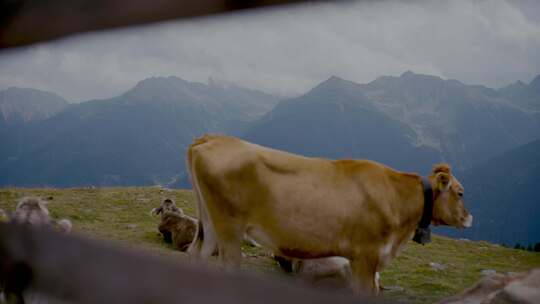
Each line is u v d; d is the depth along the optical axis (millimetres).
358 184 5582
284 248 5520
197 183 5570
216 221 5531
